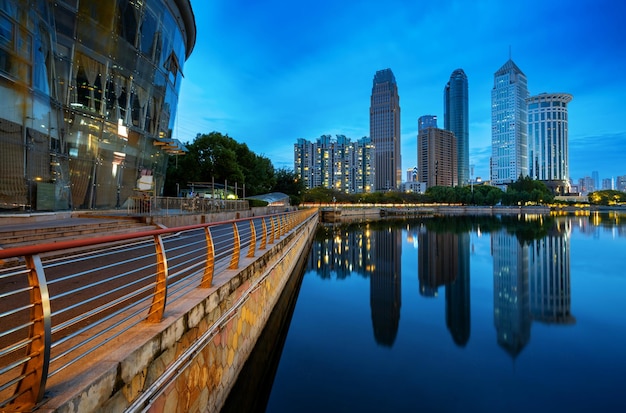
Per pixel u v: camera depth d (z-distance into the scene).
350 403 7.54
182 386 4.35
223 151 41.69
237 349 6.72
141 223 15.56
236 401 6.57
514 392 8.06
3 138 13.98
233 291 6.53
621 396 7.87
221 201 24.84
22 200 14.91
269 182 65.56
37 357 2.48
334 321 13.09
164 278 4.16
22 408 2.39
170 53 26.36
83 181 19.50
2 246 8.54
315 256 29.28
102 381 2.90
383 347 10.64
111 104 21.28
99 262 8.97
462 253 30.59
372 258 28.25
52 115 17.16
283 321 12.93
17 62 14.61
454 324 12.86
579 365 9.48
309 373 8.95
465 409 7.37
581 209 129.00
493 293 17.58
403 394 7.93
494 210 117.25
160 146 26.78
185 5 26.64
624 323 12.97
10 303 5.46
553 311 14.49
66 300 5.50
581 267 23.77
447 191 132.75
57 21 17.78
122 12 21.03
